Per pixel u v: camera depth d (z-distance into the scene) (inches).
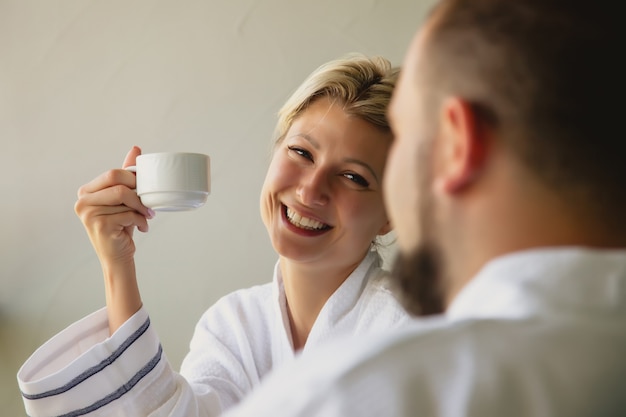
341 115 51.1
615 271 17.2
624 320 17.1
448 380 16.6
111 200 48.5
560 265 17.3
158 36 78.7
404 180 20.1
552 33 17.8
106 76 79.4
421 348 17.0
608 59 17.4
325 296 54.4
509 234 18.1
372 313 52.5
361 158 50.9
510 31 18.2
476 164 18.2
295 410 16.8
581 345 16.8
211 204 77.7
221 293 77.5
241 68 77.5
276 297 55.9
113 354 46.9
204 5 78.0
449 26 19.3
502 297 17.6
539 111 17.6
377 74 52.3
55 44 80.0
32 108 80.1
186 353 77.9
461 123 18.3
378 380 16.7
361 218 51.8
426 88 19.4
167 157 44.3
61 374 46.1
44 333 79.3
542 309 17.2
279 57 76.8
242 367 56.9
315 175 50.9
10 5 80.5
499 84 18.0
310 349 53.2
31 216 79.9
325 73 52.1
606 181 17.4
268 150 76.8
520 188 17.9
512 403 16.4
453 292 19.6
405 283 20.5
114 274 49.4
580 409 16.5
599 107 17.3
